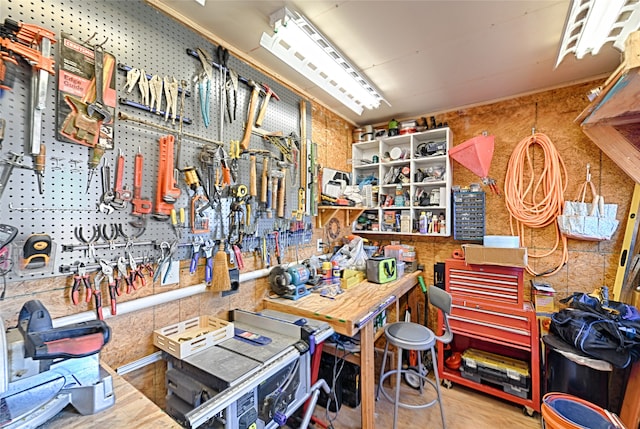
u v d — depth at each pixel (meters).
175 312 1.40
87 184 1.09
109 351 1.16
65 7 1.04
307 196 2.24
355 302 1.83
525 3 1.36
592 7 1.29
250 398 1.16
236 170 1.66
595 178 2.17
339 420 1.98
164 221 1.34
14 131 0.93
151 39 1.29
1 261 0.90
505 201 2.52
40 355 0.68
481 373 2.24
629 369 1.68
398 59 1.87
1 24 0.88
